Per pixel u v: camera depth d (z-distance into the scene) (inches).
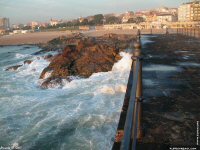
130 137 89.3
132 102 113.8
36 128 469.4
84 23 6939.0
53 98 655.1
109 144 383.2
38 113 550.0
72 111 528.7
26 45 3656.5
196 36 1695.4
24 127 483.5
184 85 413.4
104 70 898.7
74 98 629.0
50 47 2561.5
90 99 599.2
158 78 466.6
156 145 214.8
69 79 822.5
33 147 407.5
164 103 321.1
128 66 904.3
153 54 818.2
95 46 1111.6
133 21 6141.7
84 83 754.2
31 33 5964.6
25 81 920.3
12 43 4023.1
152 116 277.9
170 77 474.0
